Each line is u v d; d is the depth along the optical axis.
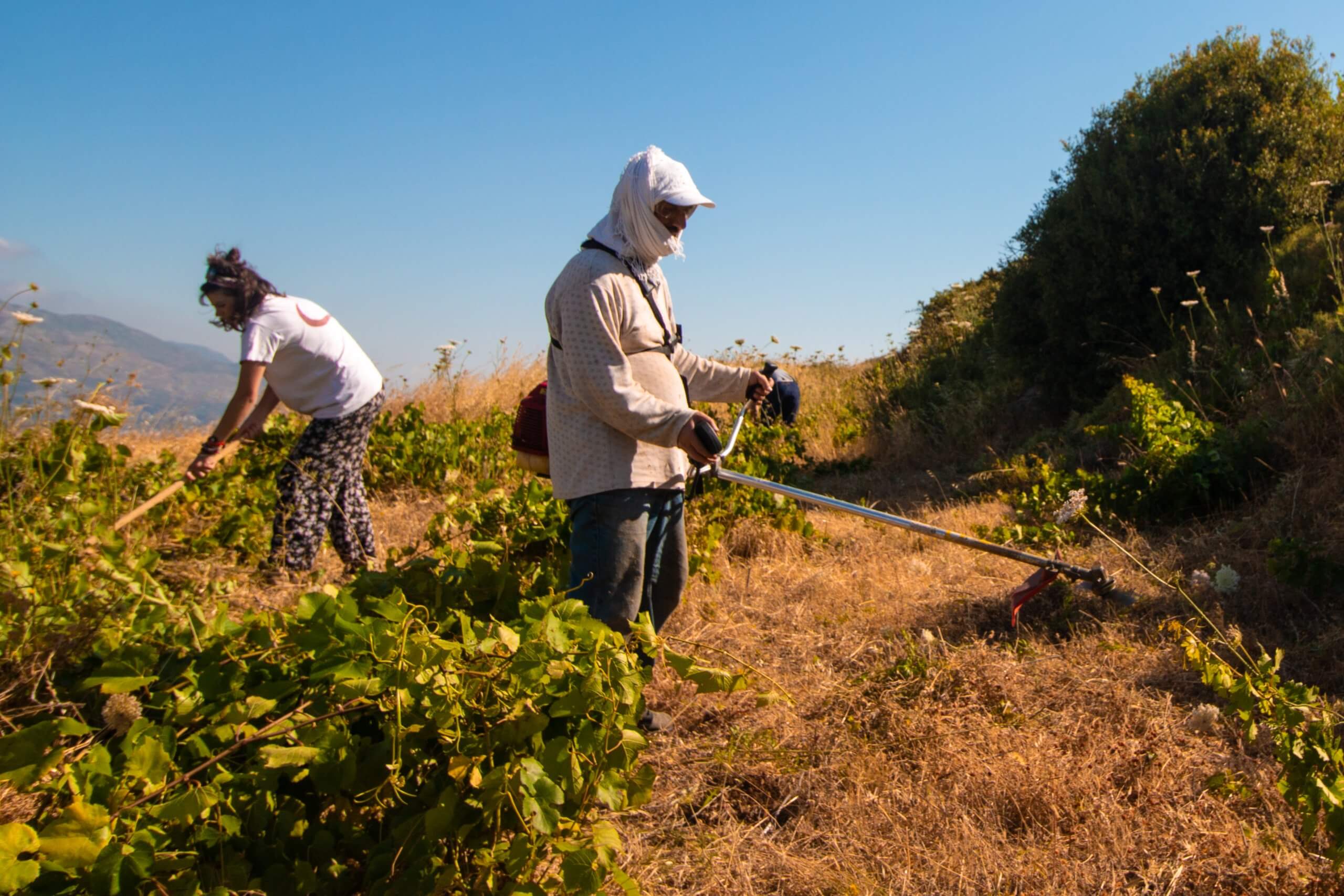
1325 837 2.22
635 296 2.64
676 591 3.03
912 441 8.66
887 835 2.40
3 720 2.24
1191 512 5.07
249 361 4.34
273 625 2.46
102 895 1.59
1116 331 8.00
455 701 1.94
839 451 8.98
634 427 2.55
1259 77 7.80
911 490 7.27
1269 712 2.12
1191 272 7.25
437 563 3.32
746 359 12.59
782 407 3.28
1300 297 6.66
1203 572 3.67
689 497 5.16
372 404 4.72
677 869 2.29
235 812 1.86
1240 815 2.38
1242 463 5.12
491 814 1.83
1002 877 2.20
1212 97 7.72
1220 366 6.51
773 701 2.31
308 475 4.57
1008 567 4.45
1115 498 5.19
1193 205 7.62
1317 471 4.64
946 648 3.48
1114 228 7.89
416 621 2.09
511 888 1.86
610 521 2.68
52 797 2.03
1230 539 4.43
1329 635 3.37
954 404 9.05
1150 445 5.35
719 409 9.39
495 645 2.08
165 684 2.26
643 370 2.73
